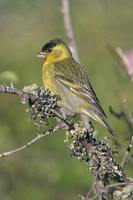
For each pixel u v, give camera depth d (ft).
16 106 58.13
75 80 38.99
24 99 28.84
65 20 37.55
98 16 71.82
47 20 72.23
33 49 68.90
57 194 50.83
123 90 55.93
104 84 58.29
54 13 72.28
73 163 51.42
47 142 53.21
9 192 51.06
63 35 71.46
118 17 72.02
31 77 63.21
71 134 28.99
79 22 71.00
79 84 38.70
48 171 51.52
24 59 66.64
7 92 28.58
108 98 56.29
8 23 72.49
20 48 69.21
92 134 28.96
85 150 28.89
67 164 51.60
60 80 39.52
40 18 72.38
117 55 40.60
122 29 71.26
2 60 66.44
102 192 27.76
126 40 70.49
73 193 50.52
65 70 39.75
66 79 39.27
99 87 58.08
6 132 54.60
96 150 28.78
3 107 58.03
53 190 50.96
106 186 27.84
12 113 57.47
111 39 69.92
